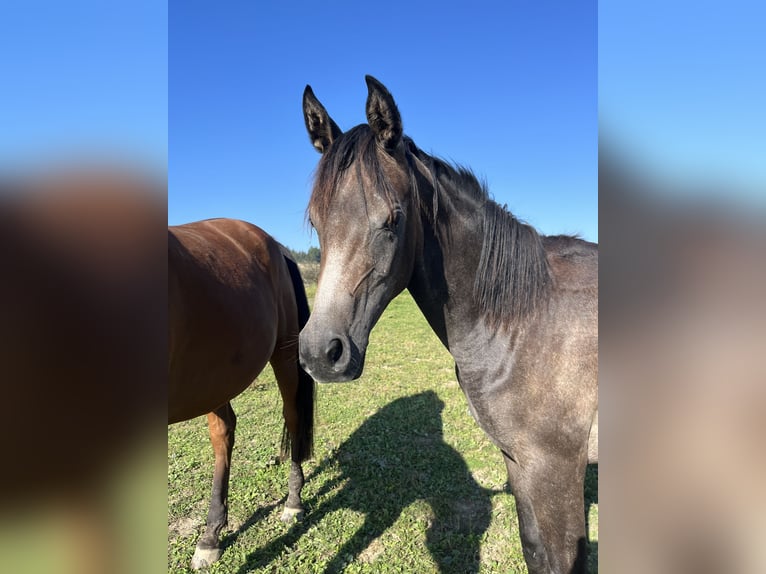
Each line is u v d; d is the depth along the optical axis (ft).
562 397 5.91
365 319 5.41
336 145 5.72
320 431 14.99
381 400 18.13
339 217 5.37
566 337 5.97
